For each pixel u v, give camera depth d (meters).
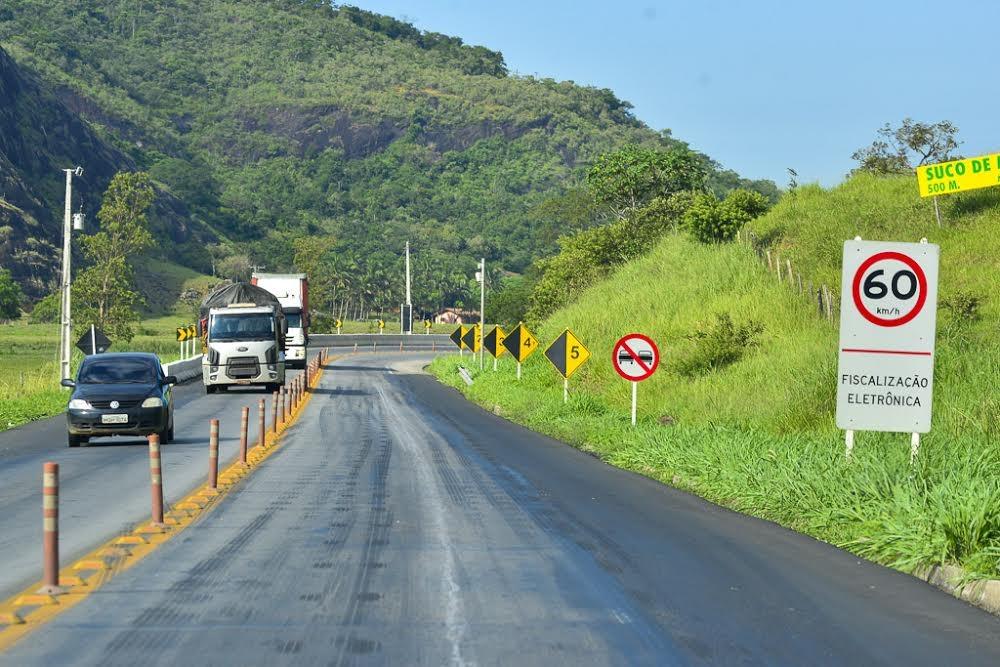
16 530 16.58
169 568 13.27
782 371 37.03
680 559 14.12
